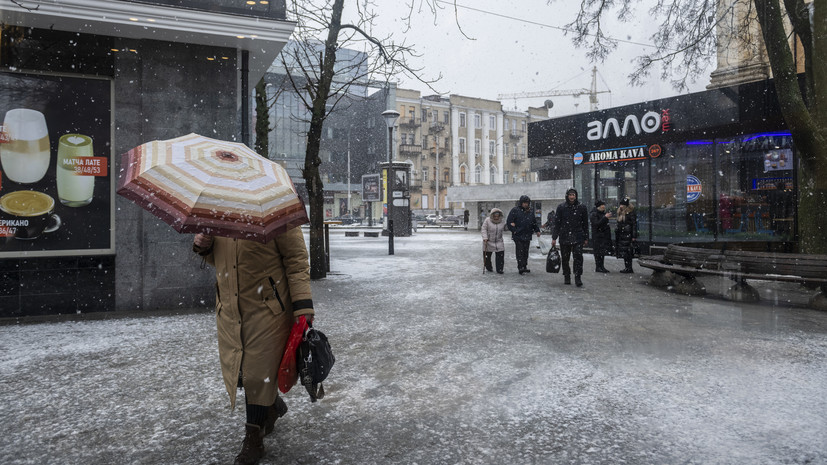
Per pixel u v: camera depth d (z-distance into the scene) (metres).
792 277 7.25
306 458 2.95
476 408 3.70
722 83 15.39
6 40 7.04
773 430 3.26
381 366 4.74
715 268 8.38
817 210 9.54
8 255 7.01
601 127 17.95
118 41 7.49
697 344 5.43
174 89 7.79
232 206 2.42
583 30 13.25
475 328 6.27
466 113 76.62
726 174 15.13
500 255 11.98
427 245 22.11
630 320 6.68
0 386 4.20
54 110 7.29
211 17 7.31
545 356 5.02
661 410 3.62
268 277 2.87
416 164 72.81
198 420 3.52
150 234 7.62
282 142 62.19
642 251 16.75
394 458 2.94
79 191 7.41
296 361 2.81
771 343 5.45
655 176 16.67
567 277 10.09
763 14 9.91
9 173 7.05
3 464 2.88
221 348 2.92
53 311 7.24
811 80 9.88
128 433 3.30
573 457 2.93
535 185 36.00
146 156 2.67
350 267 13.32
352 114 71.19
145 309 7.60
